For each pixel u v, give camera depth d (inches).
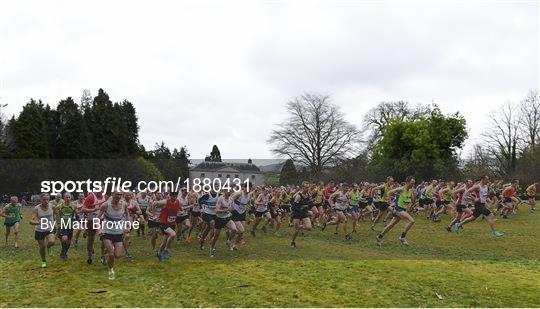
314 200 688.4
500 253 463.8
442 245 506.6
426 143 1003.9
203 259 431.2
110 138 1460.4
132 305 287.1
